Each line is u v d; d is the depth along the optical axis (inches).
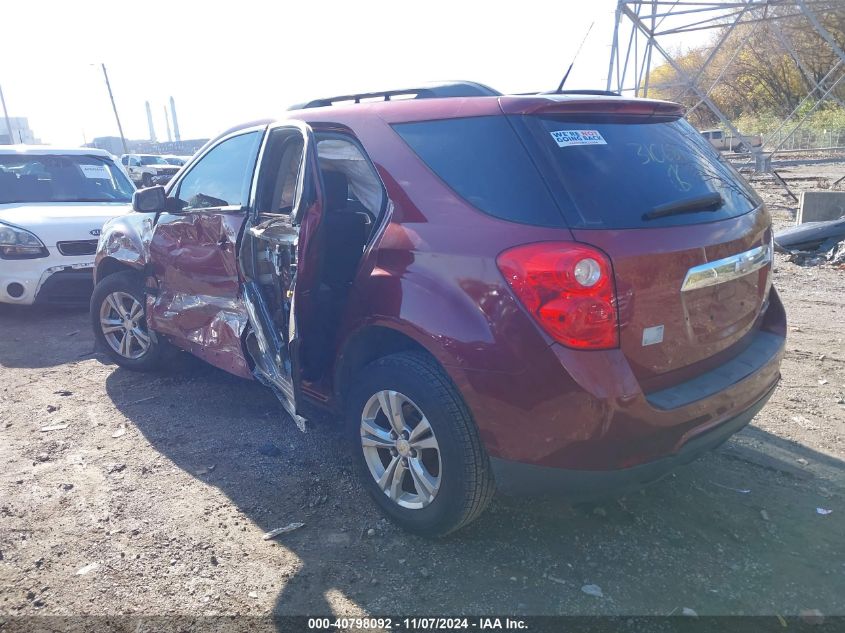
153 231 186.5
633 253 102.2
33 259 261.4
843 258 358.6
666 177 116.6
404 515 123.6
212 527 129.5
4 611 107.7
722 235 116.3
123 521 131.6
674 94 1318.9
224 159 170.2
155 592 111.9
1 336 256.2
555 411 101.2
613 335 100.3
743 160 1120.2
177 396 193.6
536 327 100.9
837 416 173.2
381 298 119.6
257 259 152.3
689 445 107.7
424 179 120.0
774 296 139.9
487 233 107.8
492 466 109.7
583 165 109.3
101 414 181.6
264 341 144.9
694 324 112.1
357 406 128.5
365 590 111.7
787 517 129.8
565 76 132.3
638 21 740.7
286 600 109.8
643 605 107.1
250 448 161.0
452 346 108.3
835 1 678.5
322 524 130.2
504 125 113.9
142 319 204.1
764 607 106.4
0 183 305.3
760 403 123.2
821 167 1104.8
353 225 138.6
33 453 159.6
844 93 1648.6
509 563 117.4
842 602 107.2
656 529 126.3
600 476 103.1
